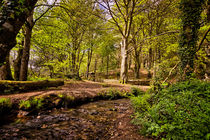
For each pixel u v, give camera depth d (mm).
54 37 12727
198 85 5156
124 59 17469
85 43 21344
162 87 5613
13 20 2643
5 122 4551
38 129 4176
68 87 11648
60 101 7039
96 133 3973
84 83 15867
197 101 3936
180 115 3168
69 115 5809
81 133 3963
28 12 2969
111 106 7707
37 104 6027
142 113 4551
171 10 14852
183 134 2650
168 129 2922
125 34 17891
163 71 6613
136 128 3945
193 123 2787
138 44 16500
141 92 10922
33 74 16703
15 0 2609
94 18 19000
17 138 3484
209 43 10203
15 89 7293
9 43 2668
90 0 14031
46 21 13891
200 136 2412
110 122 4930
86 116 5719
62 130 4160
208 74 9703
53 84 9969
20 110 5484
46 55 15602
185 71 6559
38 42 12180
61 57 16828
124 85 15008
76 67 20641
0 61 2598
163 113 3656
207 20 9117
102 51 31250
